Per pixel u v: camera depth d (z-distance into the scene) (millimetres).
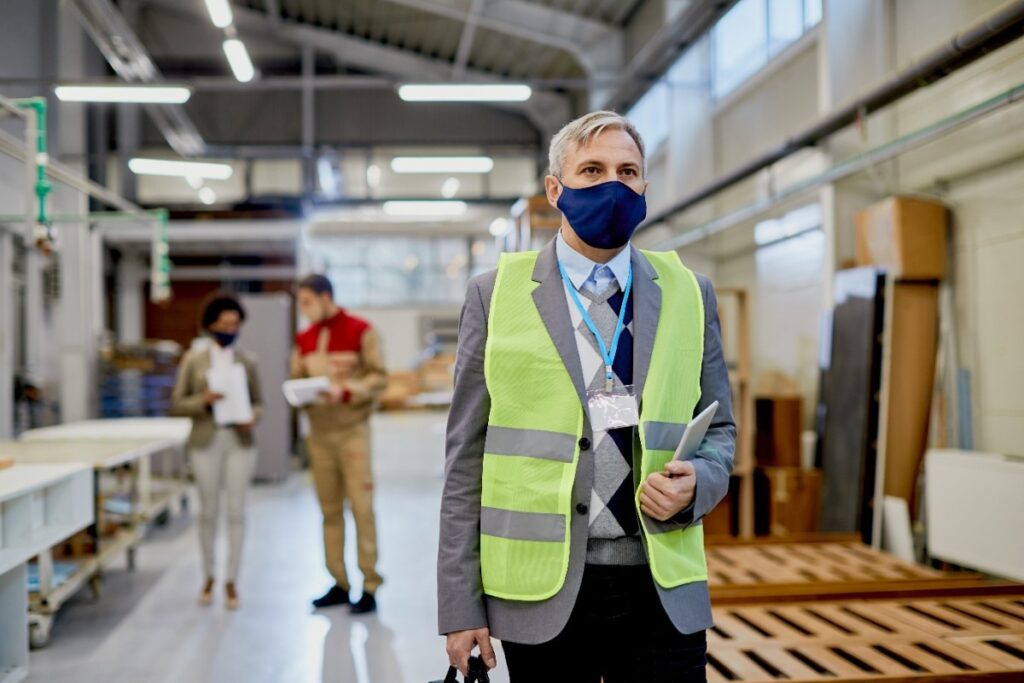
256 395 4266
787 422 5215
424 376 19781
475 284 1395
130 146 13609
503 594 1262
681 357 1365
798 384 6000
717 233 7750
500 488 1291
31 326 8281
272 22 13438
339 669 3164
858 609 3154
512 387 1304
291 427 9922
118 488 6137
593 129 1335
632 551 1294
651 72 8961
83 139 10461
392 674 3107
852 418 4582
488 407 1345
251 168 14734
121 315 16078
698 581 1318
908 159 4684
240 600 4176
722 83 7898
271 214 10891
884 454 4359
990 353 4047
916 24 4680
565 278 1365
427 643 3461
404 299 21656
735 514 5059
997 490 3605
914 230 4289
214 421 4070
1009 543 3525
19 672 2938
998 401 3984
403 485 8078
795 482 4875
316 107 14953
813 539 4383
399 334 21375
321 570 4785
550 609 1237
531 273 1374
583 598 1273
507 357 1304
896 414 4395
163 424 6496
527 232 3900
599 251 1364
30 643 3443
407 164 10047
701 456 1324
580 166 1330
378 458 10383
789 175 6105
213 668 3193
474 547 1307
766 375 6242
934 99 4465
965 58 3717
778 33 6590
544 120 14453
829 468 4805
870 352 4430
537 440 1283
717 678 2467
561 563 1241
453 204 12727
